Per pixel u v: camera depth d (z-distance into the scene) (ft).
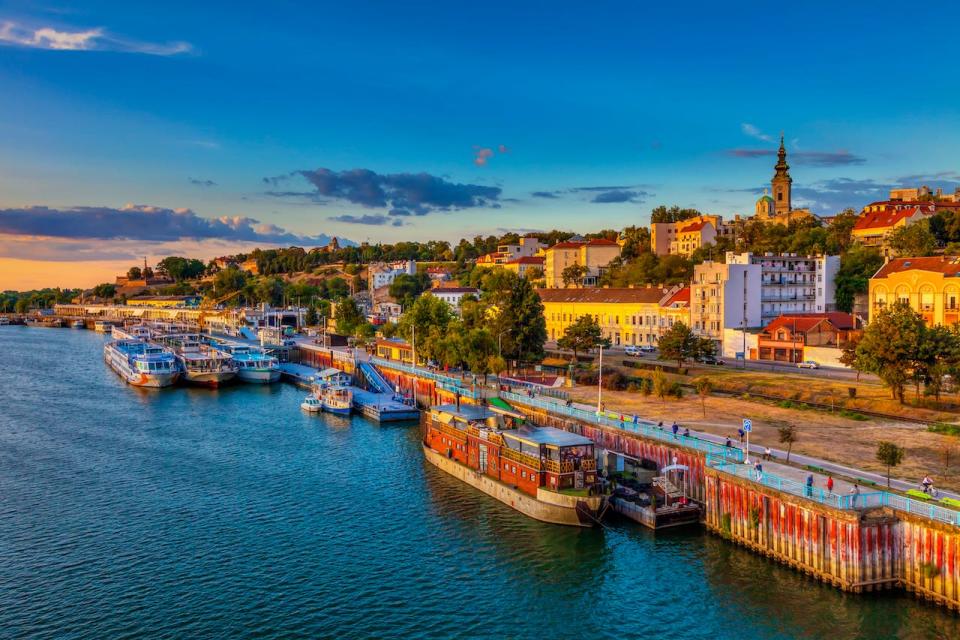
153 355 597.93
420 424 399.24
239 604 185.06
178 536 229.25
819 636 163.12
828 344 462.60
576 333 481.46
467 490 273.54
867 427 275.59
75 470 301.84
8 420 410.93
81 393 513.86
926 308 440.45
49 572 203.10
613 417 296.71
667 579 193.67
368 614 180.34
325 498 265.13
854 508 177.88
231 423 404.57
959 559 163.02
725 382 378.94
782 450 242.78
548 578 198.08
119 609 182.60
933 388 295.89
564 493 232.73
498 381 414.41
